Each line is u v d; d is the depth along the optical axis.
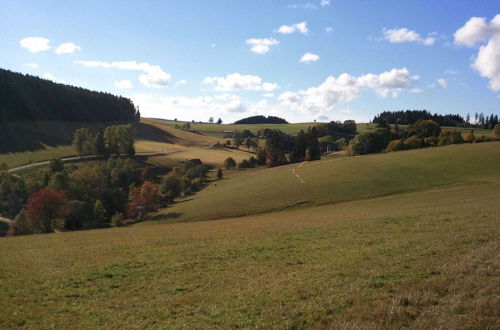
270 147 154.88
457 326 10.86
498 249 17.77
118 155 146.88
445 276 14.76
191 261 22.69
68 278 20.58
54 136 164.75
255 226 38.34
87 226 79.44
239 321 12.82
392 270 16.38
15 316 15.25
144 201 93.69
